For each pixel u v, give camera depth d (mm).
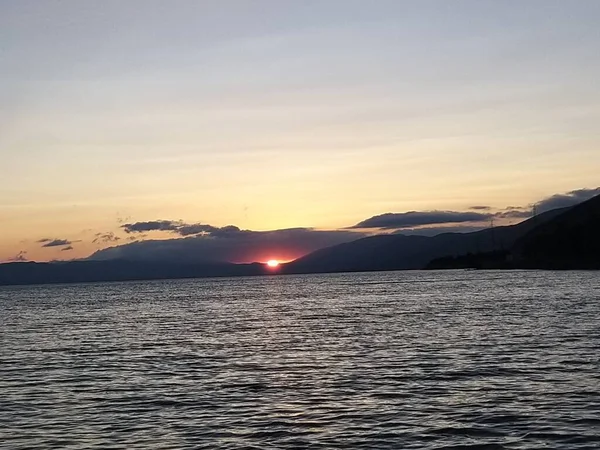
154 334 67938
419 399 30188
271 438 24500
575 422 25078
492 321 67688
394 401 29969
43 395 34062
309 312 97688
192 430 25969
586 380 32812
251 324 77875
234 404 30484
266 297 160000
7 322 94188
